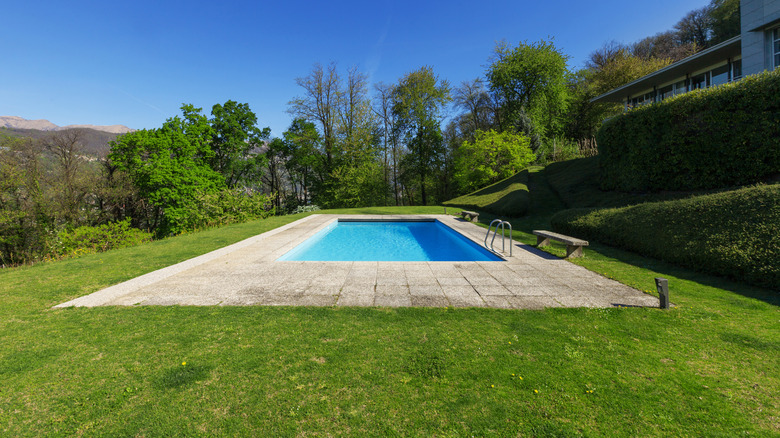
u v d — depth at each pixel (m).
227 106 24.69
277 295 4.62
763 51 10.45
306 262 6.73
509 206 14.19
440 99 27.62
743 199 5.54
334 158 26.44
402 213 17.72
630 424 1.98
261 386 2.42
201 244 9.09
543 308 4.02
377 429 1.98
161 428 2.00
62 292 4.95
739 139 7.81
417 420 2.05
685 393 2.28
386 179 30.77
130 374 2.60
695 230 5.84
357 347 3.01
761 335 3.14
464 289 4.86
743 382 2.40
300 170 30.17
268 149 29.81
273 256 7.34
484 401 2.22
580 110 28.81
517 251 7.74
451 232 11.94
